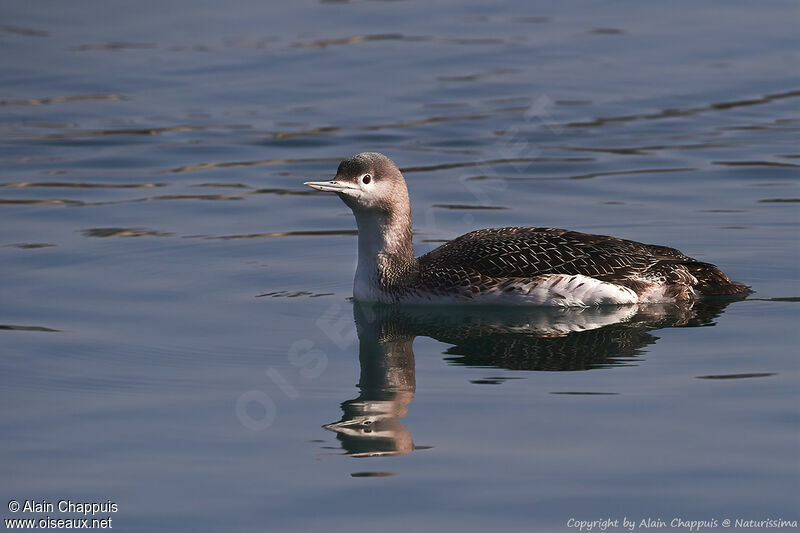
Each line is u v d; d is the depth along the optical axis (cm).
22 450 933
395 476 870
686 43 2675
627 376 1073
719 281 1302
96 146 2077
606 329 1220
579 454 895
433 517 803
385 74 2509
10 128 2178
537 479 855
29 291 1378
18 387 1078
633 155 1980
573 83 2406
